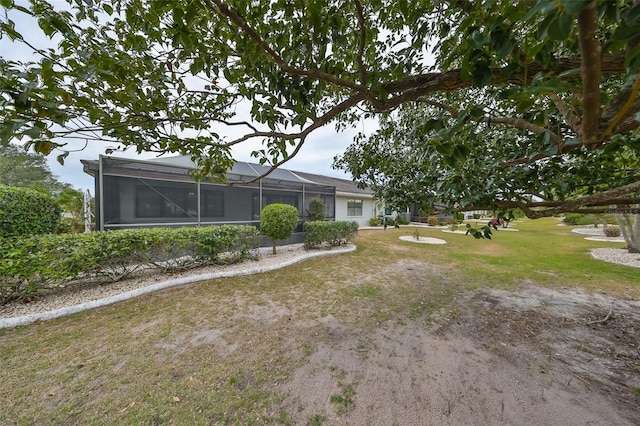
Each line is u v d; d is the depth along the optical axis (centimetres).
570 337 266
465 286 432
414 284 441
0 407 170
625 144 98
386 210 300
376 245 862
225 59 146
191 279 441
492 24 70
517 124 115
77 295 363
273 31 128
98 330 271
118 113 127
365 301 361
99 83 110
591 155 182
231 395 183
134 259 429
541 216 183
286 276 482
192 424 159
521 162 181
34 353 229
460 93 220
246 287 416
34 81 82
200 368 211
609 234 1058
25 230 454
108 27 117
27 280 328
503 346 249
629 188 140
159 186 634
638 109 55
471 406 175
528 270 539
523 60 87
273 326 285
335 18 113
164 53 135
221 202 764
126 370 207
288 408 172
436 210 236
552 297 382
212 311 323
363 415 167
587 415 167
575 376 205
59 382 193
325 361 223
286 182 891
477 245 870
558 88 63
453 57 90
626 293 399
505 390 190
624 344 253
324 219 970
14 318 283
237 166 952
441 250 775
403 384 196
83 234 393
